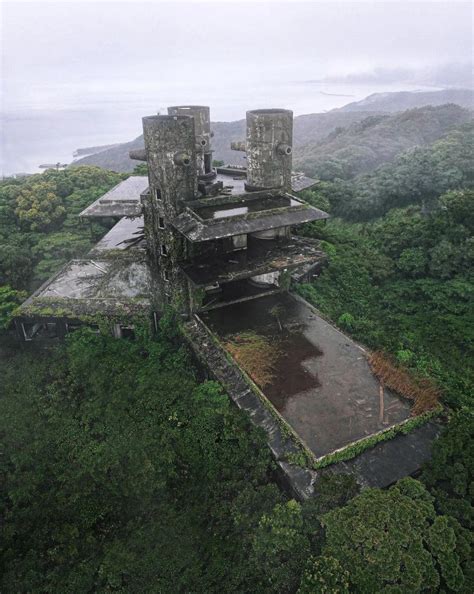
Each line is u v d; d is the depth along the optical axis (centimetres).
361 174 8419
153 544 2108
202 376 2988
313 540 1855
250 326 3150
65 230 5022
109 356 3097
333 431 2308
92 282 3644
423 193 6091
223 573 1961
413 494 1816
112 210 4394
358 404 2483
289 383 2628
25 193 5266
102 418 2683
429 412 2405
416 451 2239
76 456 2495
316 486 2014
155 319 3350
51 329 3500
